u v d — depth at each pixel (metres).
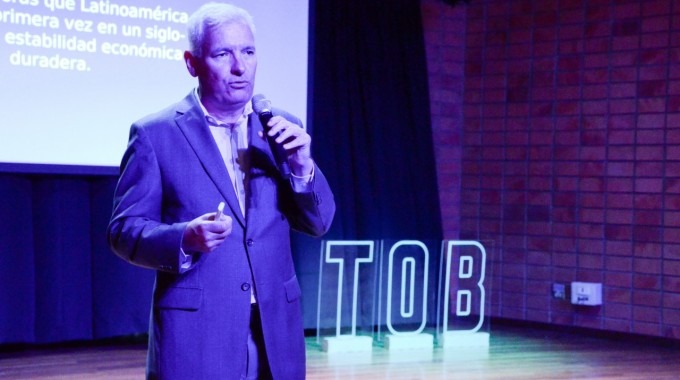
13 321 4.57
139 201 1.72
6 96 4.32
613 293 5.60
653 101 5.45
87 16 4.52
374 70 5.75
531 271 5.96
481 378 4.31
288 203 1.83
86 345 5.03
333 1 5.61
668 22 5.39
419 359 4.82
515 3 6.06
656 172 5.44
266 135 1.80
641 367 4.69
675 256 5.36
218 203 1.75
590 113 5.71
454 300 5.84
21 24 4.35
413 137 5.93
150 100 4.69
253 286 1.75
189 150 1.76
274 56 5.03
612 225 5.61
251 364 1.76
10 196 4.56
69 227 4.73
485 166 6.21
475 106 6.26
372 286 5.61
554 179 5.87
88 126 4.53
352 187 5.70
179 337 1.70
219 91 1.74
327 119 5.57
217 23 1.71
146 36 4.68
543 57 5.93
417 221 5.93
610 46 5.62
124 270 4.84
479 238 6.22
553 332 5.80
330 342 5.03
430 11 6.19
